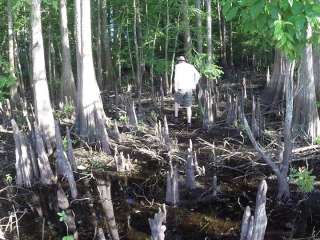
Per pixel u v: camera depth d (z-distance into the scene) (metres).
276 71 9.59
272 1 3.69
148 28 12.84
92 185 5.69
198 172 5.88
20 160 5.66
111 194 5.43
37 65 6.58
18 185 5.70
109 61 13.42
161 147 6.93
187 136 7.69
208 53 10.42
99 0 12.73
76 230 4.48
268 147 6.68
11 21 9.55
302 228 4.44
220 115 8.84
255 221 3.49
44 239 4.37
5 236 4.41
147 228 4.54
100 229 4.11
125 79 15.00
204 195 5.29
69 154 6.04
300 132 6.90
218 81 13.12
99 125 6.96
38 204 5.20
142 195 5.38
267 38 4.37
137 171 6.14
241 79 14.30
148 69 16.30
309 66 6.76
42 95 6.60
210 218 4.73
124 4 13.09
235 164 6.22
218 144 7.14
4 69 10.49
